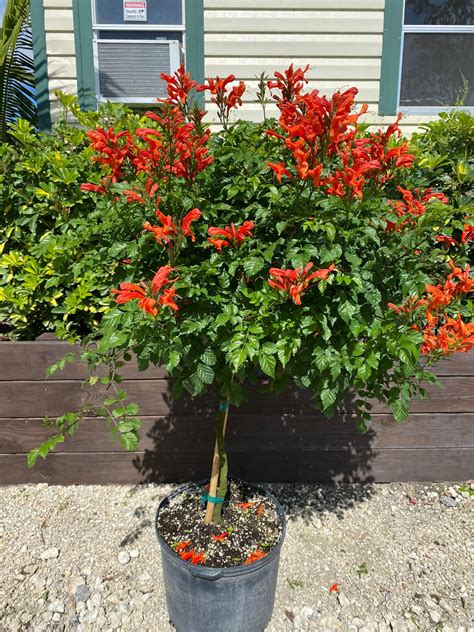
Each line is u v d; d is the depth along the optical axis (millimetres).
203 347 1528
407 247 1562
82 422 2562
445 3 4047
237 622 1784
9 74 4801
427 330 1477
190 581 1695
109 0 3932
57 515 2447
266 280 1503
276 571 1835
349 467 2697
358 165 1372
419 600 2033
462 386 2592
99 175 2596
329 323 1513
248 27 3996
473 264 2717
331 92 4125
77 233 1965
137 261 1579
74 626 1901
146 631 1895
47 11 3918
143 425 2584
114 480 2660
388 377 1701
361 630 1902
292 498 2602
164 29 3996
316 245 1452
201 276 1479
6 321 3031
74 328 2918
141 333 1382
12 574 2111
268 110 4105
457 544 2320
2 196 2764
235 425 2588
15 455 2592
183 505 2041
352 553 2264
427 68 4152
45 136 3014
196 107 1601
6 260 2736
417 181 2369
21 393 2504
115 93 4109
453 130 3031
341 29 4020
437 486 2707
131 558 2207
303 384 1591
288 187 1518
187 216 1321
